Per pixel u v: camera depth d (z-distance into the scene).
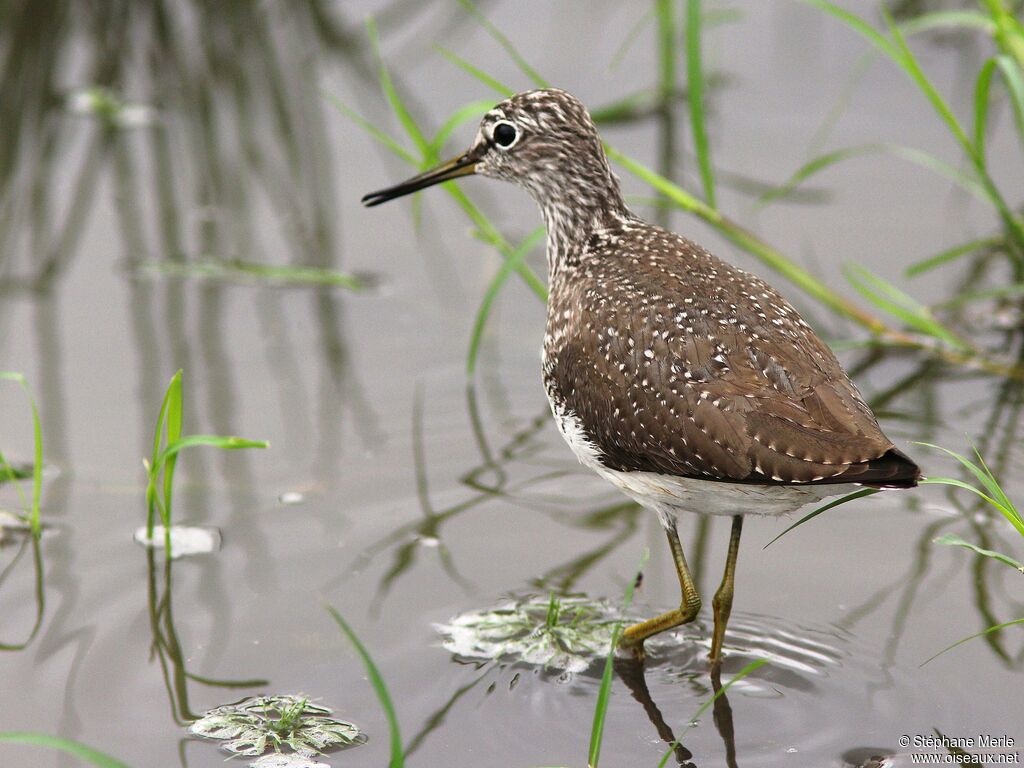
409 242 16.94
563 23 20.92
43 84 19.34
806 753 9.54
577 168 11.73
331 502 12.68
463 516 12.51
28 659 10.57
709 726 9.88
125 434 13.52
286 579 11.59
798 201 17.14
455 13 20.98
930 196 17.12
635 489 10.43
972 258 16.12
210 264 16.27
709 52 20.08
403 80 19.56
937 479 9.95
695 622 11.20
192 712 10.02
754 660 10.61
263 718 9.93
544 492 12.89
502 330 15.55
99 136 18.50
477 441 13.66
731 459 9.36
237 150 18.34
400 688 10.28
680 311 10.02
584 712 10.05
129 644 10.77
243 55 20.08
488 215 17.17
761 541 12.20
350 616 11.13
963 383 14.46
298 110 19.11
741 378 9.56
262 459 13.25
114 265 16.27
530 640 10.80
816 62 19.67
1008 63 13.39
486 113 12.38
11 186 17.52
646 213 17.02
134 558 11.84
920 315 14.80
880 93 18.95
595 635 10.90
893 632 10.84
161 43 20.19
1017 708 9.89
